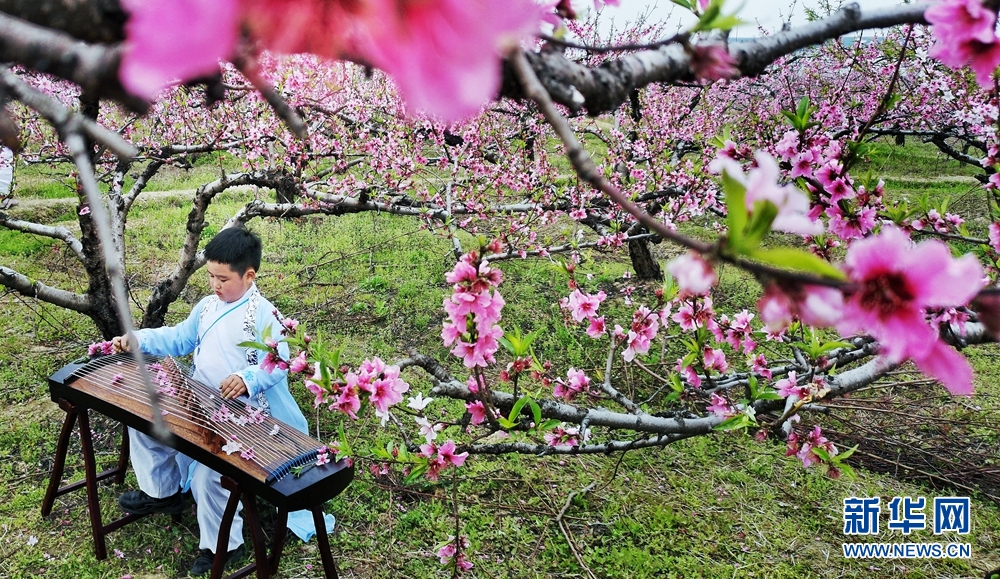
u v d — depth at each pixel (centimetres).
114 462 424
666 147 673
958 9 67
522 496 408
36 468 418
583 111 58
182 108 560
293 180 507
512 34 25
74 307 460
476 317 198
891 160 1236
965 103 467
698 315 258
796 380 249
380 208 529
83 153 36
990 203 221
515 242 573
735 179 46
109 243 34
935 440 458
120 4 37
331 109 538
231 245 338
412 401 251
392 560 357
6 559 349
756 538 381
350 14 25
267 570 295
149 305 489
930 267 47
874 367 239
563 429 280
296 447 300
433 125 579
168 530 373
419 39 25
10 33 34
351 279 720
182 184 1083
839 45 631
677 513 399
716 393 271
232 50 25
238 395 319
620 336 288
